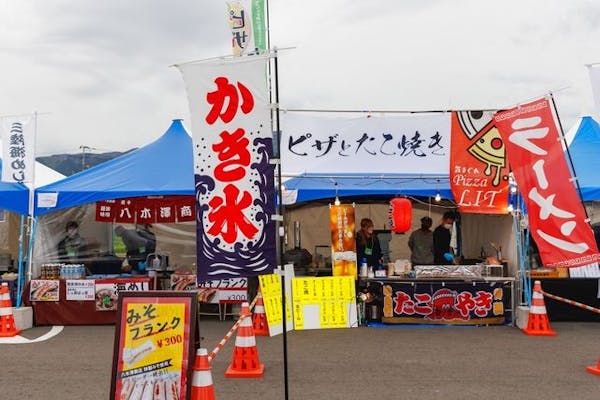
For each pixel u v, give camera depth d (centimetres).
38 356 755
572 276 1002
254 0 1032
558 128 774
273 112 580
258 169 530
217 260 531
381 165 987
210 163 536
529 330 884
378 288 976
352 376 654
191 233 1166
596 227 1061
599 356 725
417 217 1245
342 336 877
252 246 530
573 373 664
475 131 912
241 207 530
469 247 1160
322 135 999
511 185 914
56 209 975
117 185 998
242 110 534
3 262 1198
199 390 443
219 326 975
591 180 981
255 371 652
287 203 952
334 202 1117
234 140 533
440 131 997
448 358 737
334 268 966
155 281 1004
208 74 538
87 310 982
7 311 897
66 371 679
